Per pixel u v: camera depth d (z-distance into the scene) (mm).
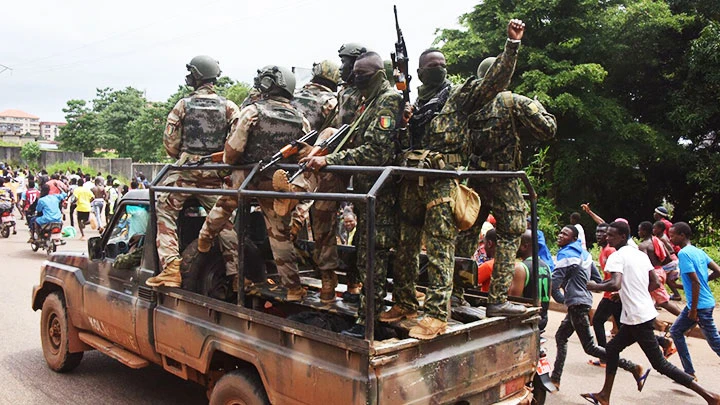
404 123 3418
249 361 3336
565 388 5684
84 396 5012
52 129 169625
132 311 4398
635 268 4969
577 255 5375
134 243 4820
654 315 4953
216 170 4707
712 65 14703
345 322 3828
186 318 3877
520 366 3654
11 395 4992
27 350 6242
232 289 4453
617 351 5078
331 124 4664
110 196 17469
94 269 5004
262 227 4969
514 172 3727
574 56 15836
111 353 4711
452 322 3473
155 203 4371
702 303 5684
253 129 3990
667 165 16594
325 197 3000
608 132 15344
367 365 2703
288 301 4195
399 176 3490
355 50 4453
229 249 4398
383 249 3598
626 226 5219
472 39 15656
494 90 3408
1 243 14703
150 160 45625
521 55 15531
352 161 3363
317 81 5488
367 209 2768
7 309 7824
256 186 3980
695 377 5785
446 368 3090
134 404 4863
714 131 16438
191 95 4824
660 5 15320
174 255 4152
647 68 16938
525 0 15344
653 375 6156
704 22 15938
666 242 8297
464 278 4070
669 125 16656
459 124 3488
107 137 54312
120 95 57500
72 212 16125
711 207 17172
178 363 4098
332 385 2830
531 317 3785
